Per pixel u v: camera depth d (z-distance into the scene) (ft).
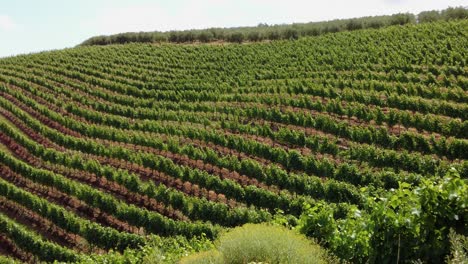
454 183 18.29
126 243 58.03
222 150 82.07
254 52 146.10
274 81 115.03
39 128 101.50
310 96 100.63
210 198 68.23
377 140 74.43
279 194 65.87
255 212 56.95
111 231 59.47
